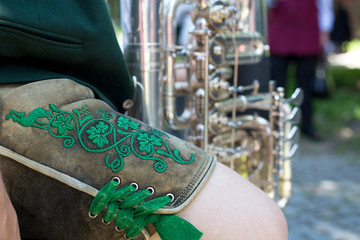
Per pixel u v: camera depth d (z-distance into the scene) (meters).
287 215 2.96
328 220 2.90
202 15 1.06
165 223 0.72
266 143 1.26
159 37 1.04
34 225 0.78
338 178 3.70
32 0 0.77
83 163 0.73
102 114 0.77
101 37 0.82
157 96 1.05
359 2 6.69
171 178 0.74
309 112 4.75
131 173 0.73
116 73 0.87
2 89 0.76
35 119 0.73
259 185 1.30
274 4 4.30
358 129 5.35
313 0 4.34
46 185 0.74
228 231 0.73
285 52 4.39
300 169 3.91
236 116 1.35
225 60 1.15
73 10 0.81
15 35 0.74
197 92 1.07
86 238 0.74
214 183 0.76
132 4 1.03
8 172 0.73
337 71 8.47
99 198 0.71
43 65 0.81
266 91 1.36
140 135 0.76
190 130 1.13
